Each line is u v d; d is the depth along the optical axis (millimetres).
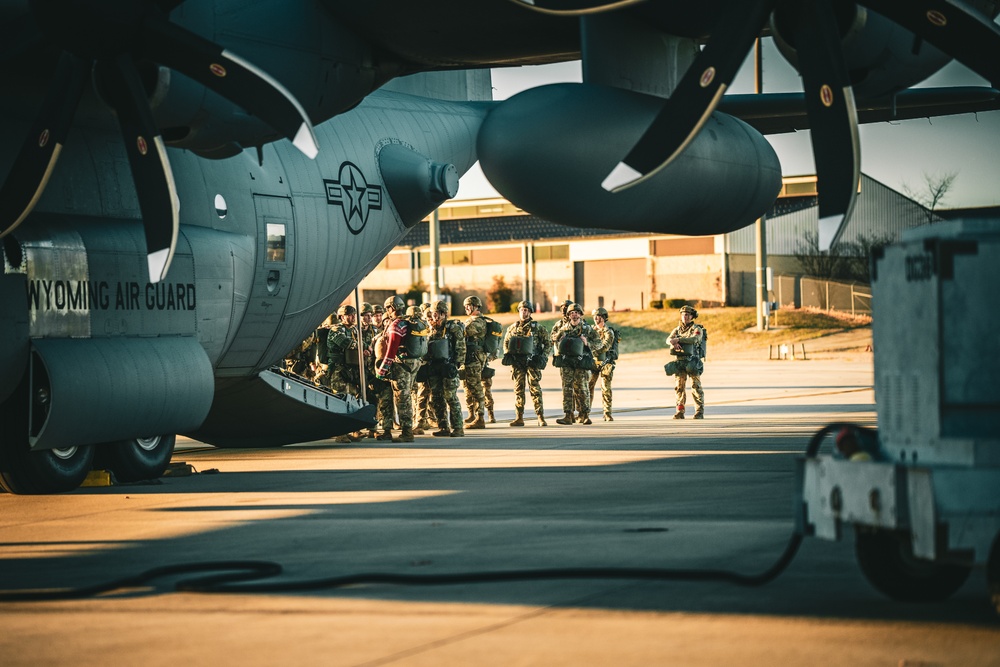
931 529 5434
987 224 5852
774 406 24438
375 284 73062
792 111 14594
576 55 12305
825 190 8539
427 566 7602
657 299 66062
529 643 5582
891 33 9281
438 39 11297
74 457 11906
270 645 5652
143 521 9906
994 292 5801
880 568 6258
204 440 17156
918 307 5914
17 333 10984
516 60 12273
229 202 14055
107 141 12602
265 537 8922
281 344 15609
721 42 8633
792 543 6473
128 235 12281
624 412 23578
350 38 11109
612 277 67938
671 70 11945
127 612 6461
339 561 7844
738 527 8938
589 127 10781
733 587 6750
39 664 5418
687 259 65500
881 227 63156
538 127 10797
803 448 15422
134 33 9422
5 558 8258
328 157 15938
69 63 9633
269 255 14742
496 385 35438
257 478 13000
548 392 32094
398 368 17359
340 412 16562
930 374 5832
